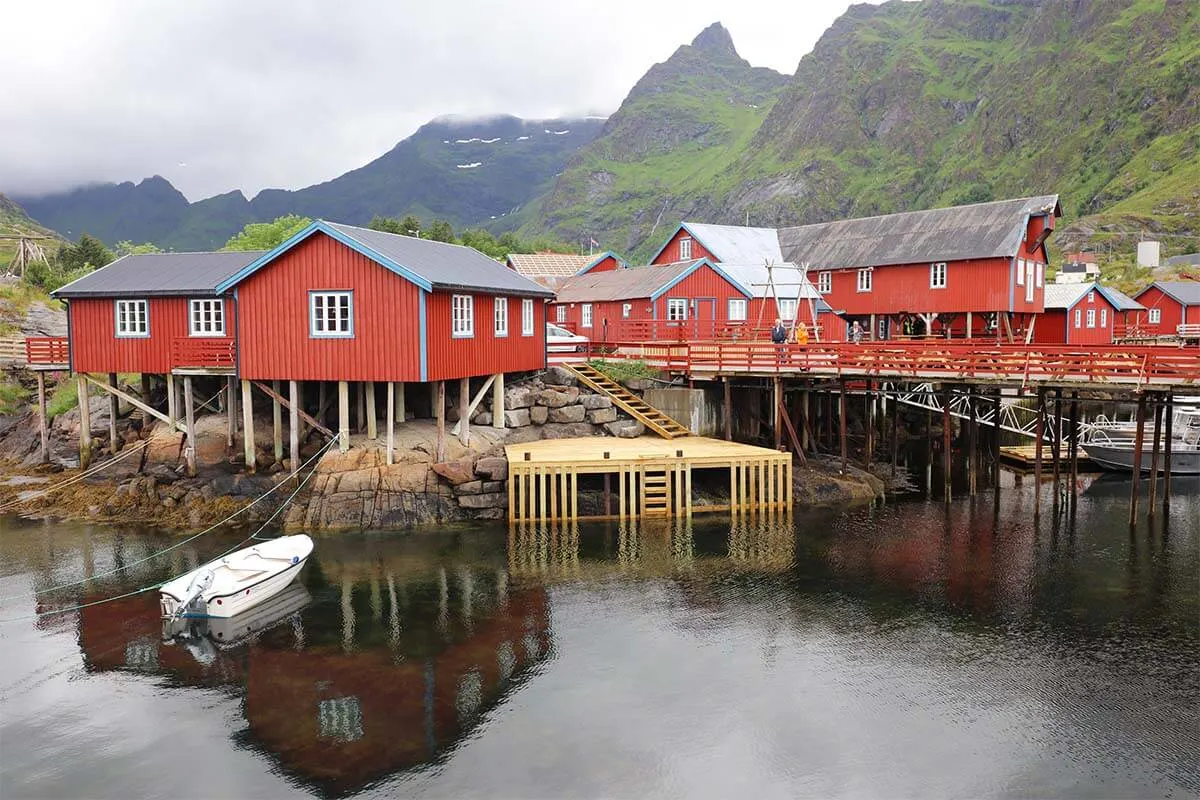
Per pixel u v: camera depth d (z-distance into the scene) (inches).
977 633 737.6
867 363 1212.5
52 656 708.7
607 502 1096.2
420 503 1076.5
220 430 1216.8
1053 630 743.7
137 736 583.2
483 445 1165.7
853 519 1106.7
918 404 1492.4
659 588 847.1
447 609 796.0
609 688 638.5
